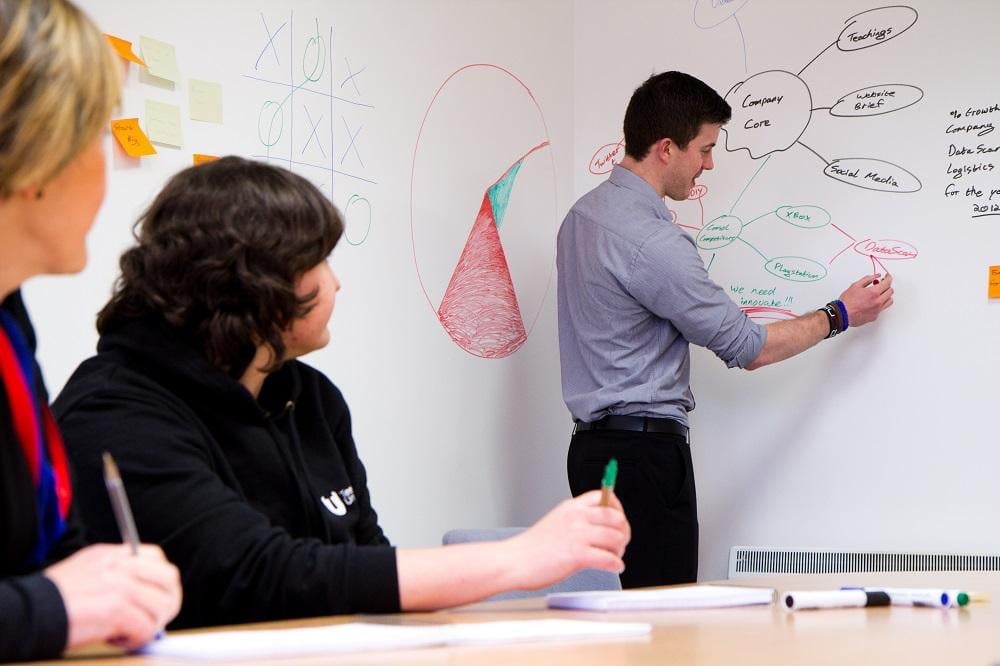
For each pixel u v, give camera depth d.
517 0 3.29
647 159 2.88
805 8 3.19
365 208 2.70
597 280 2.82
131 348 1.25
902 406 3.00
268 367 1.31
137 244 1.34
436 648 0.85
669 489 2.77
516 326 3.25
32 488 0.92
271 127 2.45
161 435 1.17
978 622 1.12
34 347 1.02
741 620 1.11
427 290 2.89
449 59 3.01
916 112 3.02
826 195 3.13
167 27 2.22
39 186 0.82
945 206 2.96
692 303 2.70
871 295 2.93
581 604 1.21
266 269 1.23
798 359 3.15
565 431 3.47
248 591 1.09
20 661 0.75
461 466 2.99
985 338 2.90
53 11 0.81
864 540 3.03
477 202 3.10
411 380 2.82
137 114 2.15
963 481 2.91
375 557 1.10
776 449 3.17
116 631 0.78
